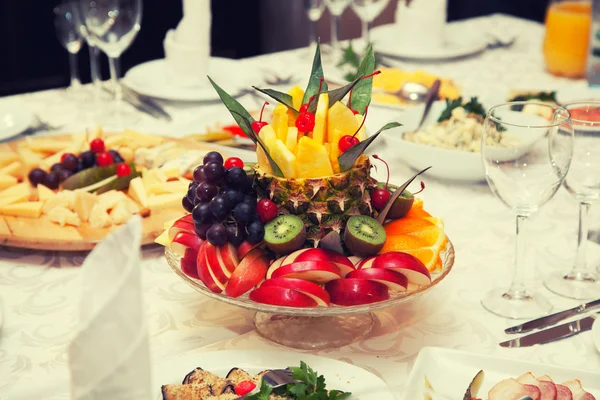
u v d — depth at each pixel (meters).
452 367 1.03
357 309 1.03
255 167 1.18
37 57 4.29
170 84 2.26
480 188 1.71
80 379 0.67
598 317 1.14
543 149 1.11
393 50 2.55
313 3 2.64
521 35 2.82
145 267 1.38
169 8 4.39
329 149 1.12
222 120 2.04
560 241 1.48
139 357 0.67
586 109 1.29
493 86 2.31
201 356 1.04
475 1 4.20
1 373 1.07
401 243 1.12
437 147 1.67
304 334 1.14
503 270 1.36
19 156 1.76
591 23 2.21
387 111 2.07
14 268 1.38
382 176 1.73
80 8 2.19
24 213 1.52
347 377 0.99
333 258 1.06
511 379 0.97
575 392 0.96
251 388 0.95
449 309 1.23
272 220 1.10
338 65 2.38
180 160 1.70
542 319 1.18
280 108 1.15
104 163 1.68
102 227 1.48
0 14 4.13
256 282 1.08
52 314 1.24
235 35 4.61
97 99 2.27
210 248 1.08
